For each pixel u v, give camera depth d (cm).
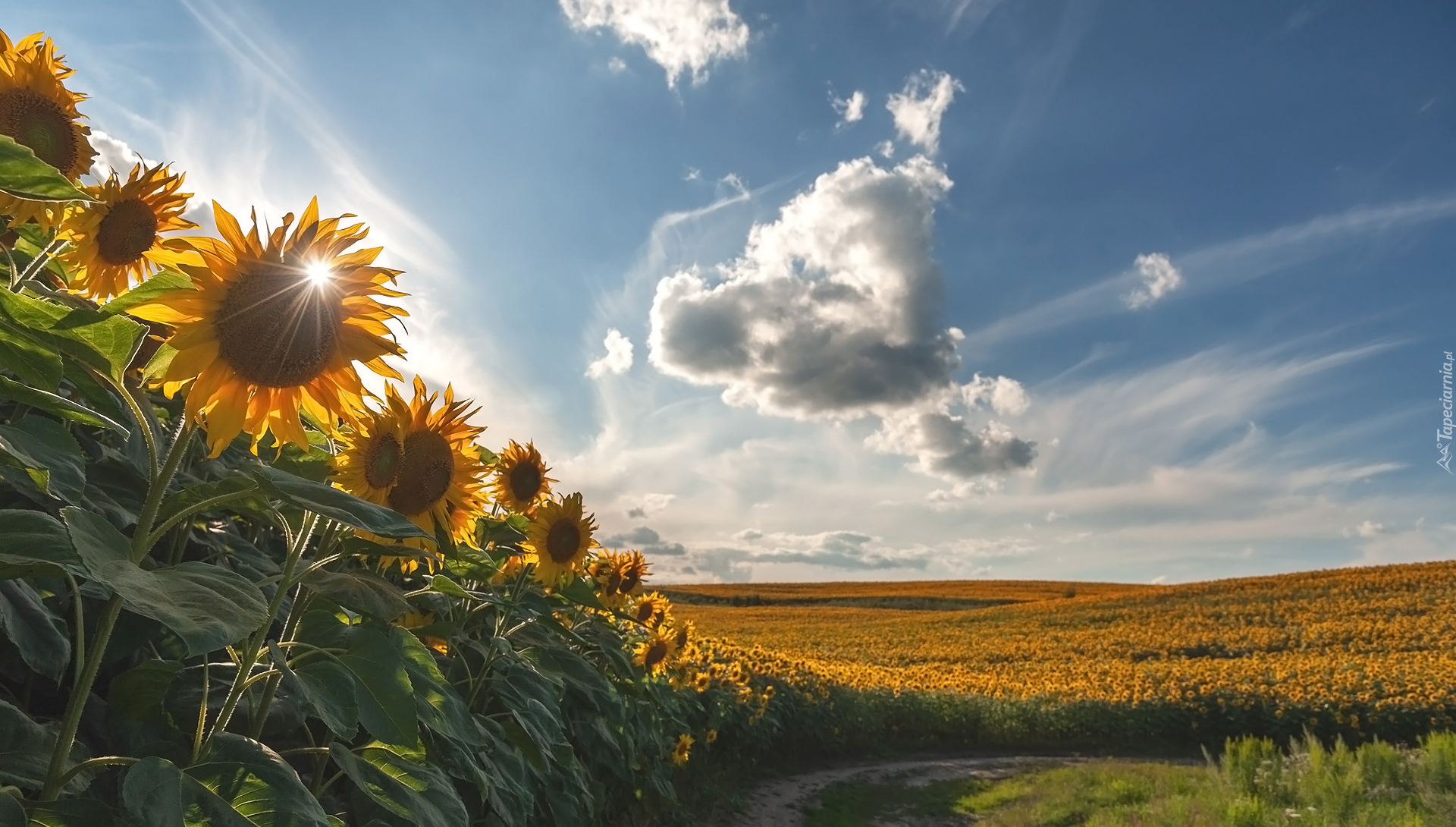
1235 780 989
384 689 178
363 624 222
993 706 1800
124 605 148
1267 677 1980
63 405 147
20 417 196
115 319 145
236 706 191
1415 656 2530
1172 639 3225
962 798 1140
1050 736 1789
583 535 409
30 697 203
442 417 227
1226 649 3039
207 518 248
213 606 125
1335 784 922
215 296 156
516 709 327
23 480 173
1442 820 804
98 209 223
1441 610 3522
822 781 1253
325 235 168
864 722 1612
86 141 241
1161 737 1797
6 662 195
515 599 397
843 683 1830
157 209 235
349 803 252
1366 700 1759
